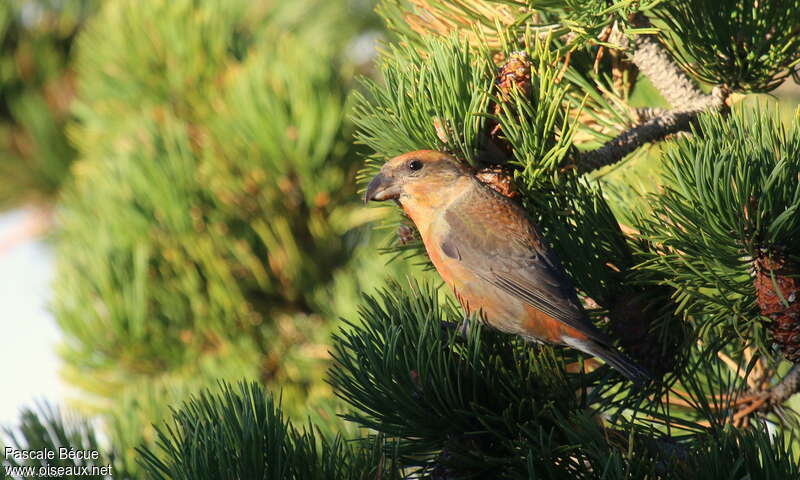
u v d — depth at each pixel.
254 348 4.91
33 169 5.99
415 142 4.69
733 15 4.65
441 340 4.63
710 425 4.65
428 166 4.69
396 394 4.62
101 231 4.91
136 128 4.98
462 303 4.70
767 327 4.62
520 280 4.67
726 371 4.71
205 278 4.91
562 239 4.66
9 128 6.03
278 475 4.60
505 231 4.68
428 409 4.62
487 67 4.66
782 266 4.61
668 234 4.62
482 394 4.63
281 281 4.94
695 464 4.59
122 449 4.74
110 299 4.88
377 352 4.63
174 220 4.91
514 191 4.69
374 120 4.68
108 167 4.95
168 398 4.80
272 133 4.93
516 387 4.63
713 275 4.62
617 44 4.68
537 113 4.65
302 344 4.93
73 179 5.93
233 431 4.60
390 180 4.70
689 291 4.62
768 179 4.59
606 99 4.70
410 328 4.63
